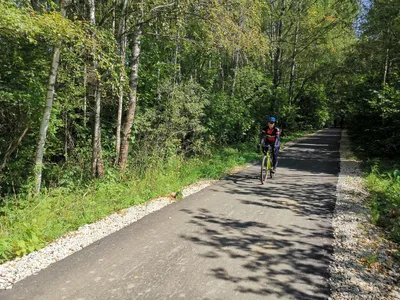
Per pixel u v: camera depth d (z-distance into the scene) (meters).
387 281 3.53
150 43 11.88
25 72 8.11
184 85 11.90
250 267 3.80
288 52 25.22
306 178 9.67
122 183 8.29
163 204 6.51
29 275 3.53
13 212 6.07
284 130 26.47
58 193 7.20
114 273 3.59
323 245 4.52
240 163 12.27
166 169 9.62
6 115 8.23
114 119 11.98
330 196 7.43
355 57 20.28
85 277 3.49
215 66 16.22
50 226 5.04
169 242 4.52
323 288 3.37
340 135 32.75
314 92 34.69
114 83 7.78
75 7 8.11
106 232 4.91
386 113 13.41
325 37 22.80
